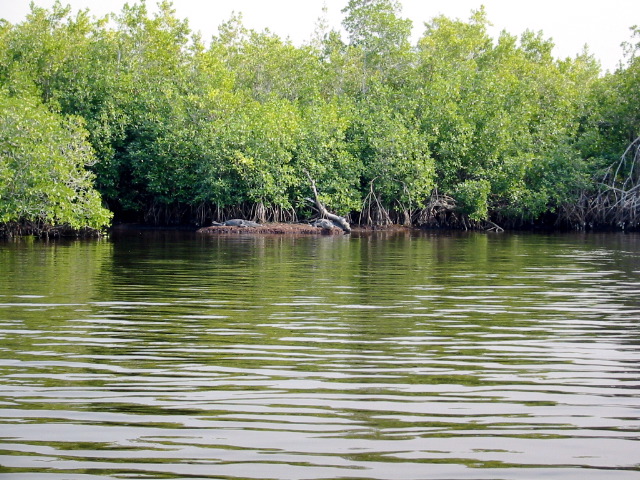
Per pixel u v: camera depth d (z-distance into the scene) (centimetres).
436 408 798
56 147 3206
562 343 1106
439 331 1189
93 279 1800
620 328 1220
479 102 4600
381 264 2248
